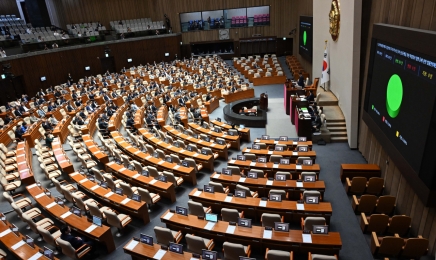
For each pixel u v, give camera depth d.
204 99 25.48
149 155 14.25
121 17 41.75
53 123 19.98
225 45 43.41
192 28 42.09
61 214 9.72
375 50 11.49
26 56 27.69
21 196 12.20
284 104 22.41
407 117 8.65
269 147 14.82
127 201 10.45
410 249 8.02
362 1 13.32
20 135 17.62
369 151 13.46
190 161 13.28
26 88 27.88
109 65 37.81
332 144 16.03
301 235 8.18
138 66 38.28
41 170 14.50
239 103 23.50
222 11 42.47
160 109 22.31
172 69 35.31
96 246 9.37
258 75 29.97
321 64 22.36
